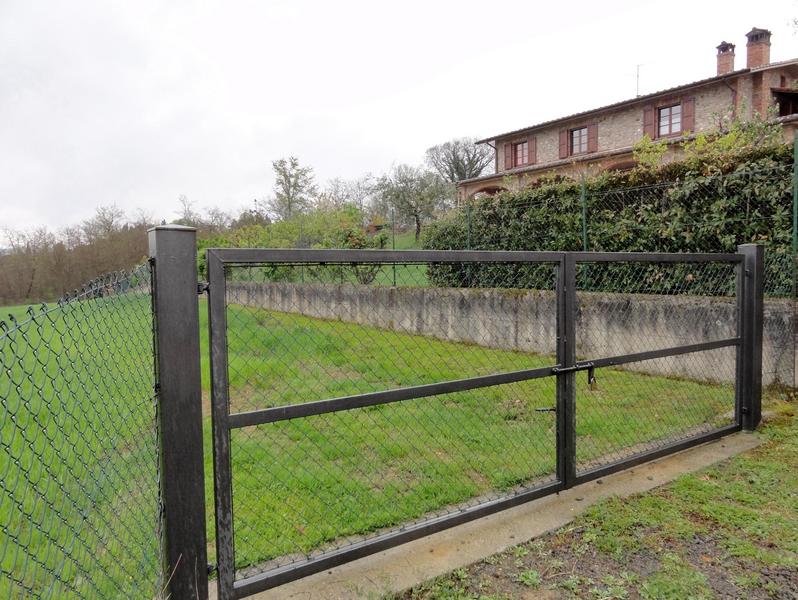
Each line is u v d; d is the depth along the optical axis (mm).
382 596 1910
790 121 12117
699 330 5211
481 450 3354
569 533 2363
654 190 6074
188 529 1689
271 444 3486
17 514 2275
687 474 2994
